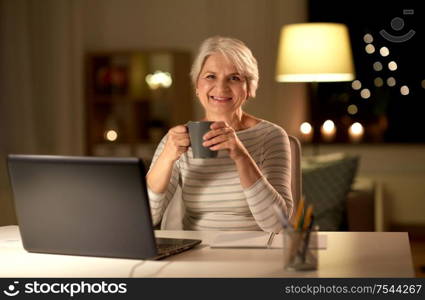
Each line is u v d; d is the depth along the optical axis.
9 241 2.22
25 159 1.90
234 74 2.55
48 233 1.95
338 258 1.86
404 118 6.84
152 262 1.86
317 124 6.88
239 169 2.26
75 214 1.89
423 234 6.39
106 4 7.12
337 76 5.34
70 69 6.99
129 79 6.99
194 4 7.01
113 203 1.83
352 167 4.79
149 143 6.98
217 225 2.50
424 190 6.34
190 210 2.57
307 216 1.73
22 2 6.94
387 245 2.03
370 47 6.84
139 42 7.11
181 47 7.05
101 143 7.14
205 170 2.53
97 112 7.12
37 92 7.03
